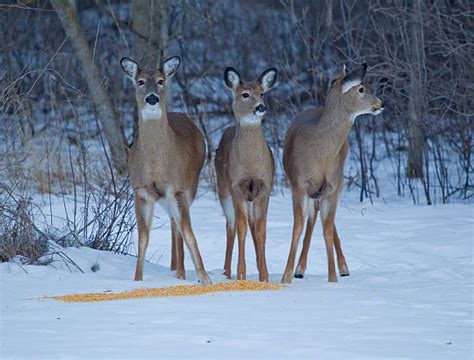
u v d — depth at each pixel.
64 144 20.55
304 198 12.50
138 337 7.92
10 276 11.66
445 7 20.58
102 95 20.16
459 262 13.49
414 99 19.69
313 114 13.42
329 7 21.92
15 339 7.86
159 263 14.61
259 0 27.94
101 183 15.91
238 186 12.49
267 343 7.71
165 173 12.03
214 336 7.96
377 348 7.59
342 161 12.89
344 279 12.49
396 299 10.14
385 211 17.94
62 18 20.09
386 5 23.06
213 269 13.93
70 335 8.02
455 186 20.31
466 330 8.39
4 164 14.82
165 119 12.02
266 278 12.44
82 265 12.76
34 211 16.59
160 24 21.64
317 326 8.48
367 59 21.67
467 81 19.88
